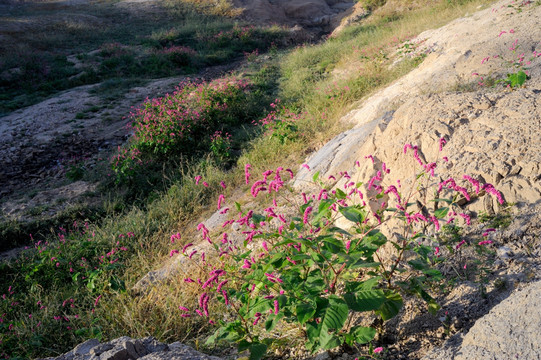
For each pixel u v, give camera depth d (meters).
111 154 11.53
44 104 14.94
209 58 20.64
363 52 14.39
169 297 4.37
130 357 2.87
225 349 3.45
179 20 26.67
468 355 2.22
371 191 4.26
